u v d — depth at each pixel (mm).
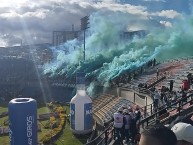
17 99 22344
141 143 4363
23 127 21781
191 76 39000
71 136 41844
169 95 33344
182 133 5125
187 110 18984
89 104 41344
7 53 195250
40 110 65125
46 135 41188
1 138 43156
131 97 54188
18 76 123062
